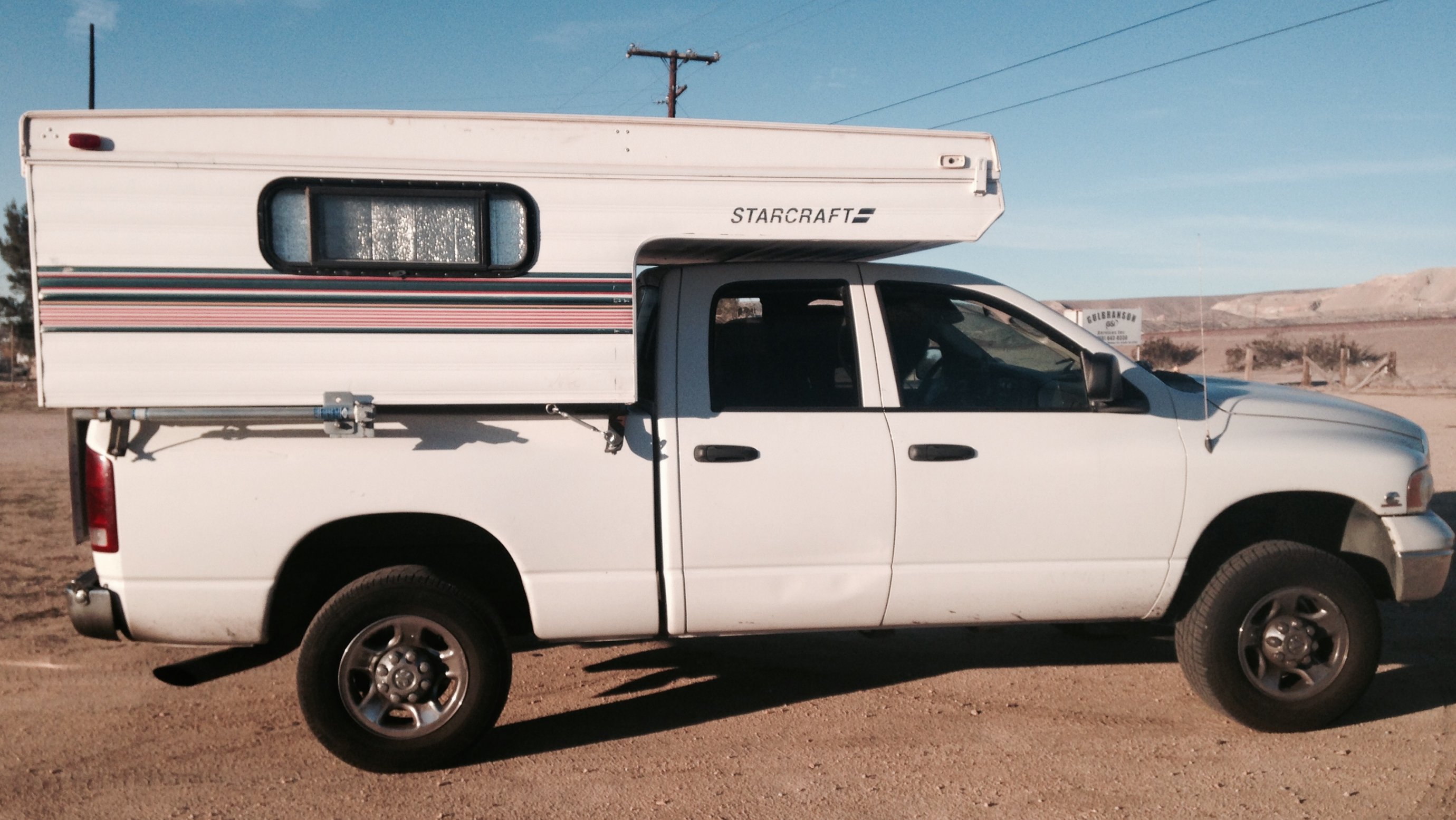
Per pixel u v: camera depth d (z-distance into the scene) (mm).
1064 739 4711
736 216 4363
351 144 4102
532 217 4195
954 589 4637
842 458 4535
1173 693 5328
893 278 4844
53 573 7820
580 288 4238
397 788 4238
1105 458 4695
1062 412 4758
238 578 4211
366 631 4305
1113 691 5375
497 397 4195
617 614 4453
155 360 4000
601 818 3949
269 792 4207
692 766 4445
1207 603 4746
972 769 4387
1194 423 4824
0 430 19797
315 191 4055
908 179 4496
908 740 4719
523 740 4777
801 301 4785
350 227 4102
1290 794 4113
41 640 6266
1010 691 5383
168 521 4160
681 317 4668
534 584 4379
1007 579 4664
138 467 4145
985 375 4816
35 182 3922
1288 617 4758
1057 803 4055
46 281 3936
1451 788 4148
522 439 4355
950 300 4871
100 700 5301
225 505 4180
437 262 4148
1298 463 4809
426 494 4266
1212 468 4758
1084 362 4535
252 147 4039
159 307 3996
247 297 4039
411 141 4133
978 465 4609
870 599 4594
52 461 14719
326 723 4262
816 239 4434
